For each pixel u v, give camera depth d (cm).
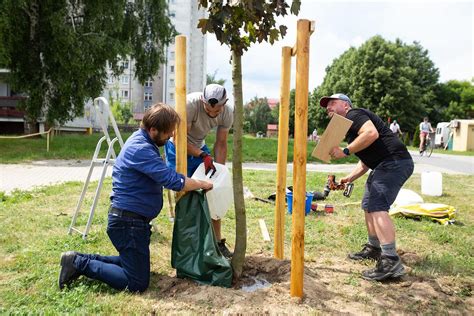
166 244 437
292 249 303
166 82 6328
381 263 355
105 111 462
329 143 335
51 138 1858
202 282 332
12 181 866
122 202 304
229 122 409
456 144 3077
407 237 496
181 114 342
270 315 280
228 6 291
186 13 6575
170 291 318
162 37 2041
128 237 304
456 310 307
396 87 4022
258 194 750
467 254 439
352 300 314
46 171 1044
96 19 1647
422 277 367
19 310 278
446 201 751
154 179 299
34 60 1609
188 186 312
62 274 310
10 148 1566
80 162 1273
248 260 384
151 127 307
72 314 273
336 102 372
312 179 966
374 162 367
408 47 4969
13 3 1436
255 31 329
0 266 364
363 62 4112
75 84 1634
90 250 409
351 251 436
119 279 310
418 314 297
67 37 1505
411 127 4131
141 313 281
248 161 1477
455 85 6038
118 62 1938
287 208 597
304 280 339
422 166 1490
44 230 476
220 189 351
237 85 325
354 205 671
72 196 683
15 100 2862
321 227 519
